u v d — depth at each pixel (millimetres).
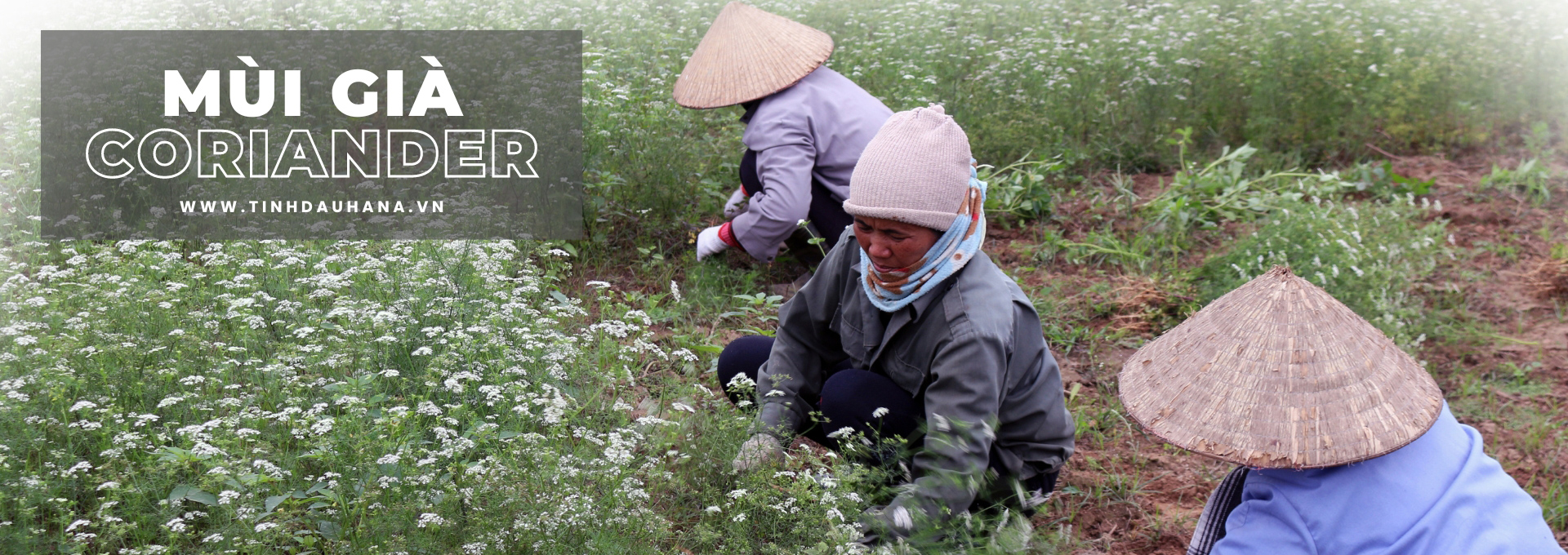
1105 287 5312
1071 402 4285
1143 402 2129
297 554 2744
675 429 3047
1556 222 6262
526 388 3416
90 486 2898
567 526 2639
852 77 7258
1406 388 1998
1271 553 1977
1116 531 3457
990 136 6855
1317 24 8430
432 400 3463
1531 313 5207
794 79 4543
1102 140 7332
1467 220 6340
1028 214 6301
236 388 3309
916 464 2715
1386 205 6367
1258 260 5168
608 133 5688
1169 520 3498
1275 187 6629
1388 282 5012
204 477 2709
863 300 2848
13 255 4785
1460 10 9766
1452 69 8055
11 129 6430
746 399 3320
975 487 2580
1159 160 7316
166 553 2539
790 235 4910
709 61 4641
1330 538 1922
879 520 2703
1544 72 8422
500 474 2791
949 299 2650
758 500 2752
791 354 3152
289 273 4355
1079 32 9070
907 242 2564
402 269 4262
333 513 2818
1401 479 1919
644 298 4898
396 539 2627
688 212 5816
